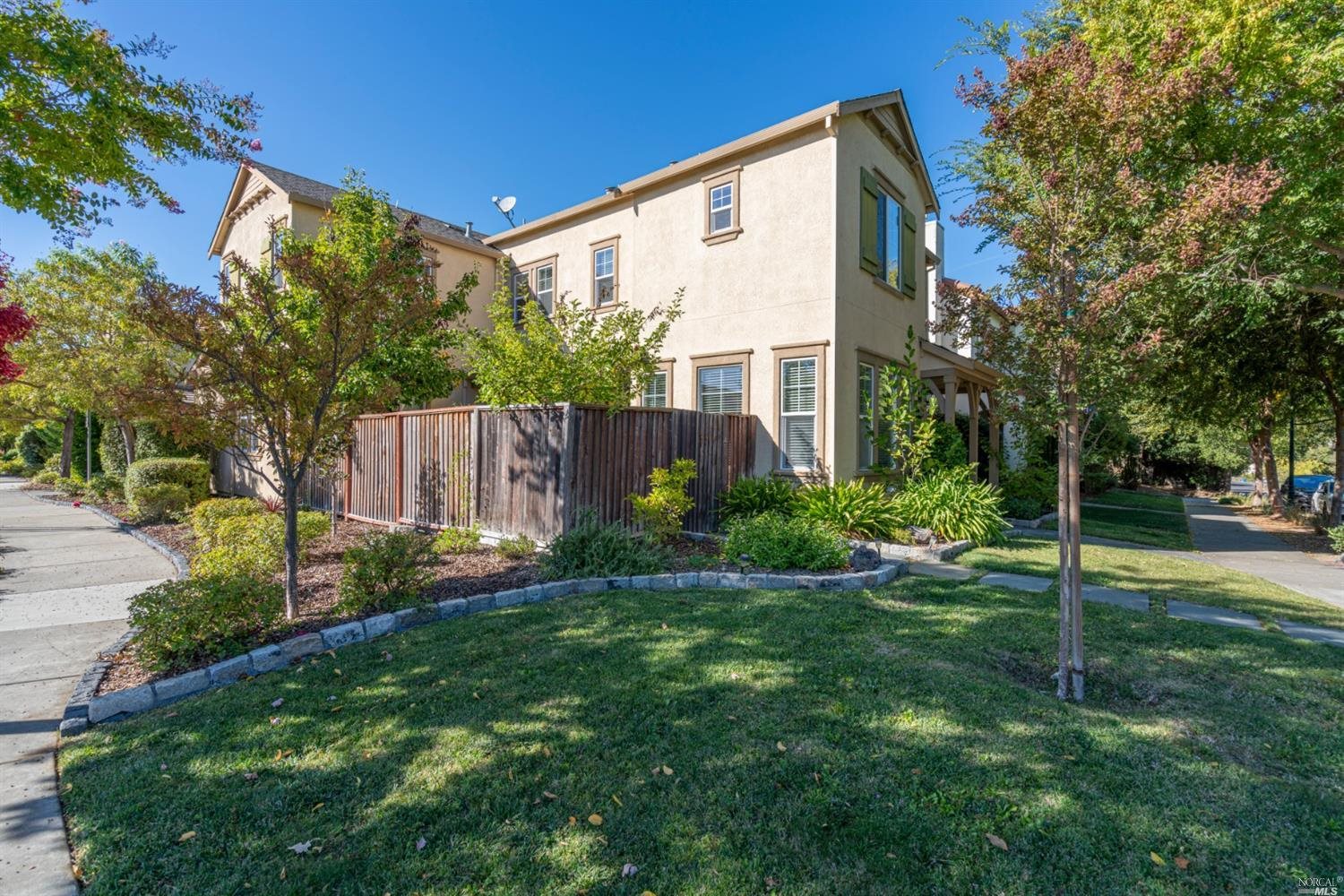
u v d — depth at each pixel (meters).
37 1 5.45
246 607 4.62
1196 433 26.62
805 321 10.34
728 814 2.67
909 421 11.17
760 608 5.55
